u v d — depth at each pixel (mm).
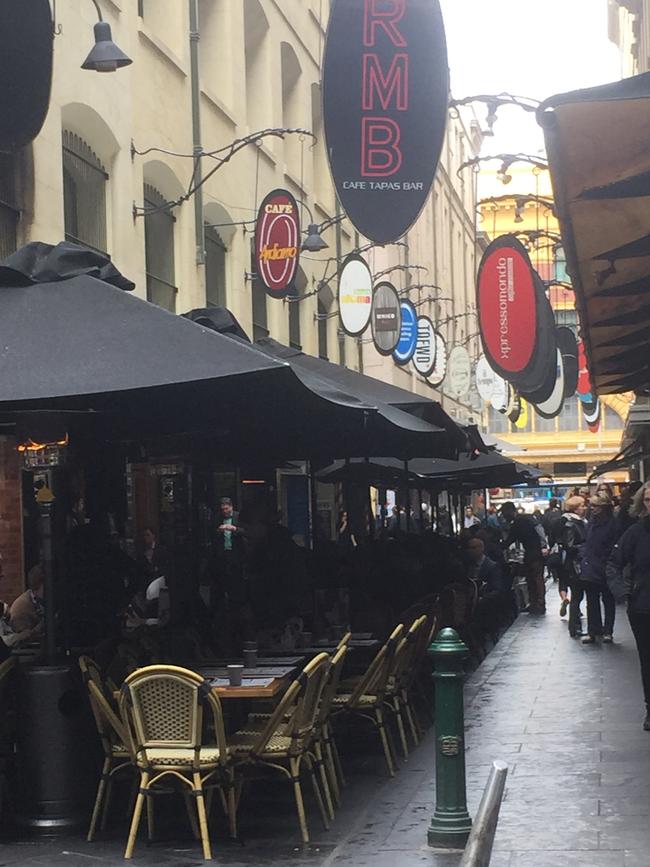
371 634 11930
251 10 24188
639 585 10672
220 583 15148
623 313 12656
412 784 9422
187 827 8266
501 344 15320
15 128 9938
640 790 8727
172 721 7637
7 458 14047
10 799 8633
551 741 10703
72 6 15031
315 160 29453
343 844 7715
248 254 22719
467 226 59375
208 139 20641
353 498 26672
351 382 13930
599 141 6953
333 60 10344
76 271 8281
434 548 17125
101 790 8055
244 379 7652
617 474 76188
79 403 9117
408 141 10328
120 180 16609
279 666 9359
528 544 26047
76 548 10711
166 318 7789
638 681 14281
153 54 18062
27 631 11055
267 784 9523
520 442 78125
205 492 18734
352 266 21578
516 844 7438
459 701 7664
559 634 20797
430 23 10305
